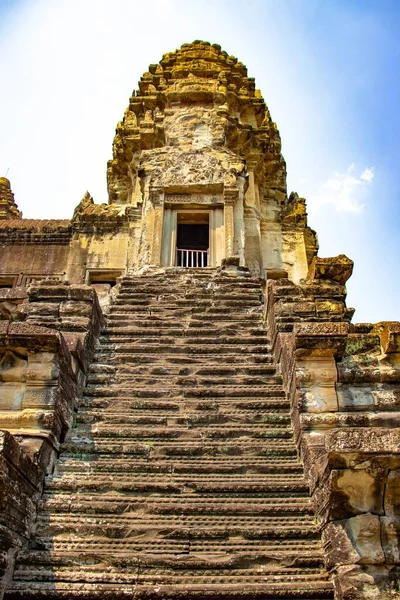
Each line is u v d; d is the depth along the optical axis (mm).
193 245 23797
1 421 7391
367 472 5566
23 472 6316
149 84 26375
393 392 7801
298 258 24594
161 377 9891
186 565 6062
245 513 6797
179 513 6805
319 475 6422
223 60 28125
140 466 7582
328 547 5934
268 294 11891
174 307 13359
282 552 6219
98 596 5727
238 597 5711
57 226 26516
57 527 6523
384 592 5316
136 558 6109
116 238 25281
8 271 25500
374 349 8211
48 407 7566
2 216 32656
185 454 7922
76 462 7637
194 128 23781
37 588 5750
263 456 7926
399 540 5535
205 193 21328
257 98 26766
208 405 9008
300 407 7754
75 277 24359
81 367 9477
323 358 8023
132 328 11875
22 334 7699
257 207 24688
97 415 8664
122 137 25938
